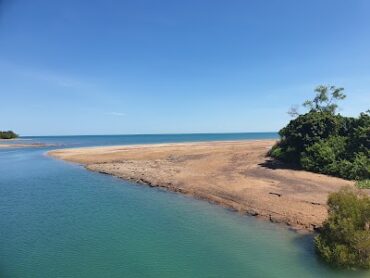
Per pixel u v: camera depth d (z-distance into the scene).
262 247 15.32
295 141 32.38
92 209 21.70
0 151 74.25
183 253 14.70
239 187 25.31
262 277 12.62
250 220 19.20
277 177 27.61
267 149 43.97
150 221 19.16
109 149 66.56
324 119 31.66
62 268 13.27
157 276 12.66
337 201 14.37
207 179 28.92
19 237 16.64
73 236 16.77
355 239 13.08
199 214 20.48
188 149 56.09
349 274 12.75
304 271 13.02
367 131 28.62
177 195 25.56
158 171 34.44
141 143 101.56
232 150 48.31
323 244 14.02
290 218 18.66
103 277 12.56
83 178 33.78
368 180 24.97
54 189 28.23
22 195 25.95
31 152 70.31
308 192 22.78
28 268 13.28
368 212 13.66
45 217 19.98
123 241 16.08
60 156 56.34
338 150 29.50
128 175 33.75
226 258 14.22
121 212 20.98
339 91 40.62
